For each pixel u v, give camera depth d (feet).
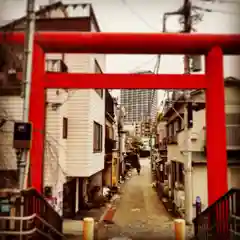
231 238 23.18
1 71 40.98
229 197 24.20
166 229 41.55
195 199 45.70
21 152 23.31
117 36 29.89
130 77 30.45
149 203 66.28
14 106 40.98
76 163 46.93
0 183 37.37
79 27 47.11
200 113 48.91
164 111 81.71
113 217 51.03
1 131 40.47
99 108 57.36
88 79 30.45
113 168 86.69
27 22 25.16
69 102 47.93
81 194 56.44
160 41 29.91
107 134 74.74
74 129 47.50
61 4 45.88
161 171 85.87
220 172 29.48
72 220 47.70
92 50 30.68
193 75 30.53
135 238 35.91
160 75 30.50
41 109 29.89
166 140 79.15
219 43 30.17
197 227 35.06
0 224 21.77
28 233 20.92
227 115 49.29
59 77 30.42
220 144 29.71
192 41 29.99
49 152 42.42
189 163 44.47
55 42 30.01
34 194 23.13
